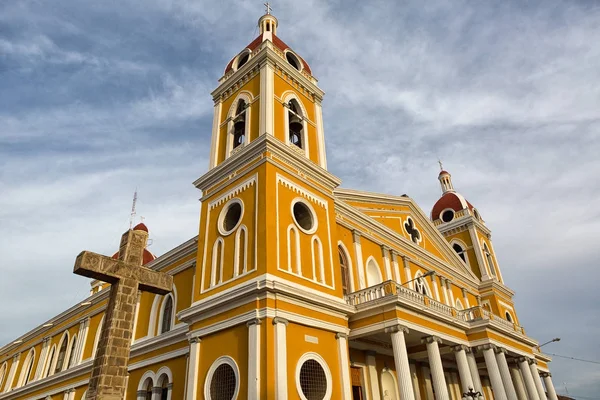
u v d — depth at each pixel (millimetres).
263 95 19797
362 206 25016
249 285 15188
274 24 25094
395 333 16688
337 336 17031
